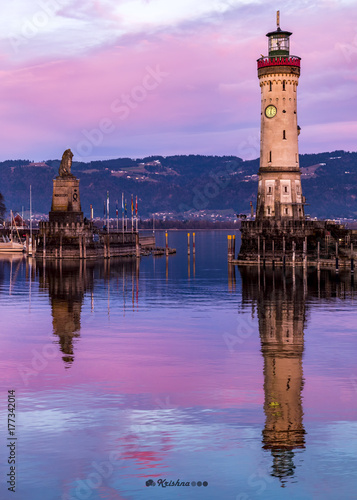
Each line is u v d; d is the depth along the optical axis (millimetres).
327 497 32594
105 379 50812
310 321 75500
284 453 36875
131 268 156000
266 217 142500
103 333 69250
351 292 100812
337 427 40344
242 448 37562
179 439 38875
